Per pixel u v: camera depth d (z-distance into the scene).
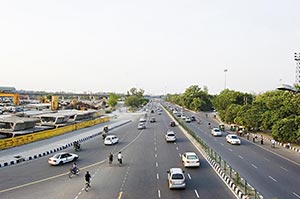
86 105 146.88
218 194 24.36
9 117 62.19
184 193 24.66
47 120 73.06
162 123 91.94
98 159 39.12
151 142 54.31
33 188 26.28
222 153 43.69
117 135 64.25
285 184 27.39
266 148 48.97
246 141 57.03
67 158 36.56
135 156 41.25
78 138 57.62
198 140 49.94
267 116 59.97
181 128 76.81
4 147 44.72
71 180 28.91
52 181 28.53
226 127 82.56
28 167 34.34
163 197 23.64
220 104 109.50
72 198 23.55
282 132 49.88
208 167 34.44
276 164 36.38
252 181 28.34
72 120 86.94
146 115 120.81
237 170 32.91
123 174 31.23
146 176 30.34
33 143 50.81
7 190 25.70
